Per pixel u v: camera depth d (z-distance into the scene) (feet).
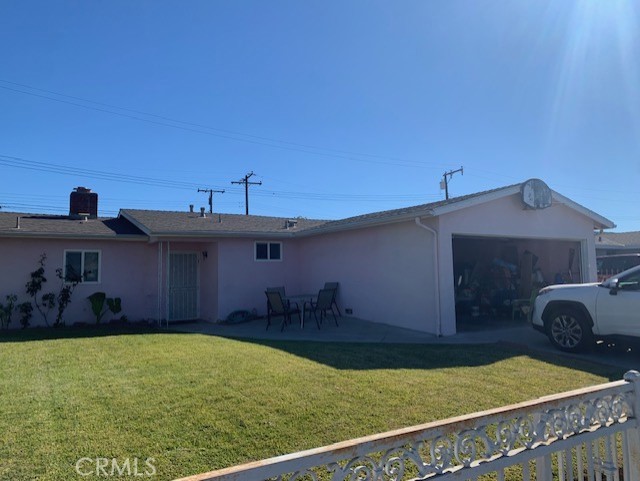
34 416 14.03
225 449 11.84
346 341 30.04
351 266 41.88
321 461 6.05
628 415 9.78
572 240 41.96
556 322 25.95
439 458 7.15
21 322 39.60
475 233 34.17
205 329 39.06
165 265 47.01
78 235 41.37
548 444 8.48
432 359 22.99
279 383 17.87
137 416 14.07
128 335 33.37
